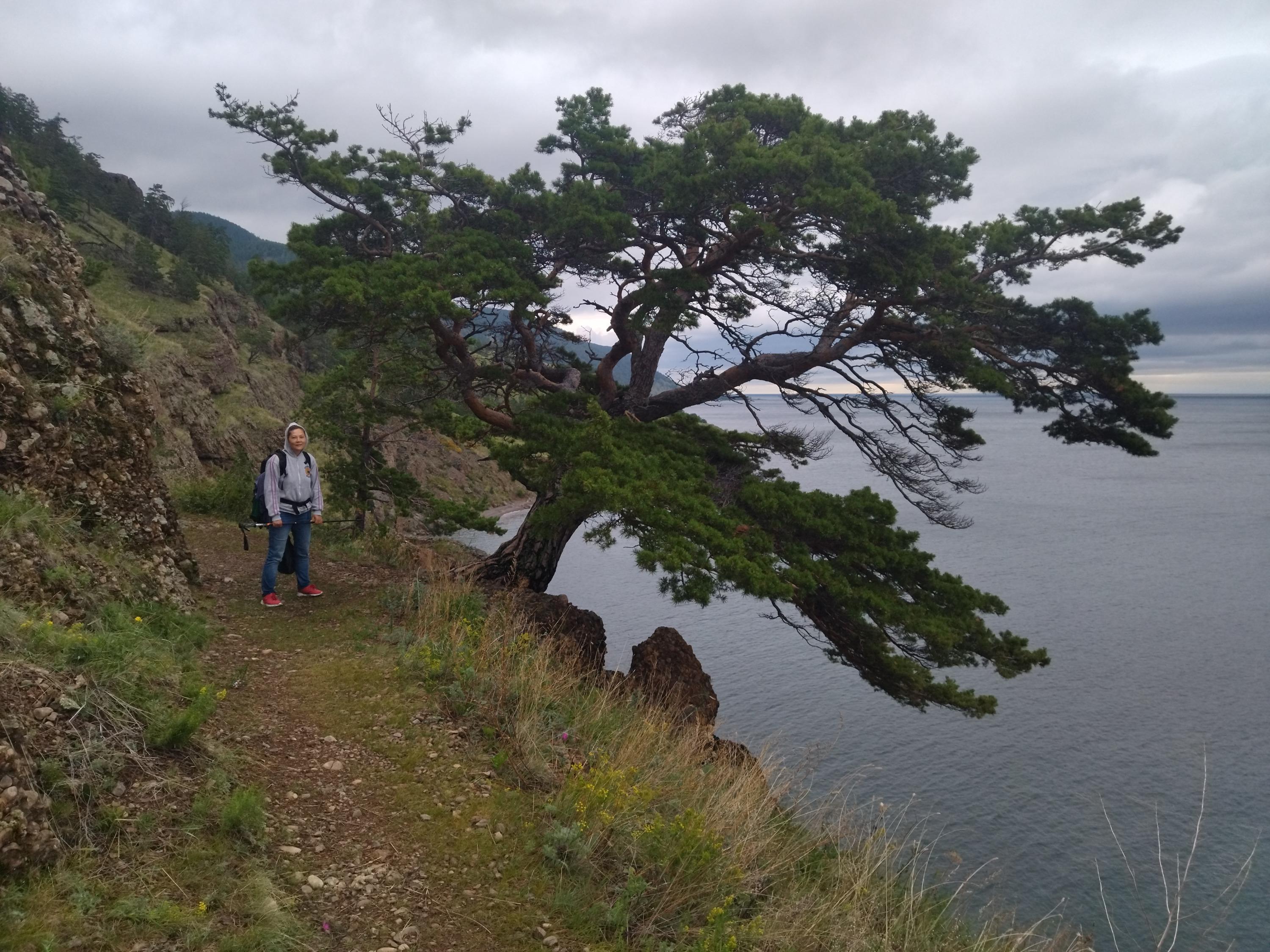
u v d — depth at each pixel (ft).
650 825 15.78
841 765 77.46
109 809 11.76
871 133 39.09
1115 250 34.40
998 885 21.18
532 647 26.84
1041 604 159.53
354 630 25.20
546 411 40.63
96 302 62.69
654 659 32.48
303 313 36.96
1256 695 107.34
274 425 174.19
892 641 34.94
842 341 40.93
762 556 30.22
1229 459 631.15
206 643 21.15
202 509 45.50
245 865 12.00
